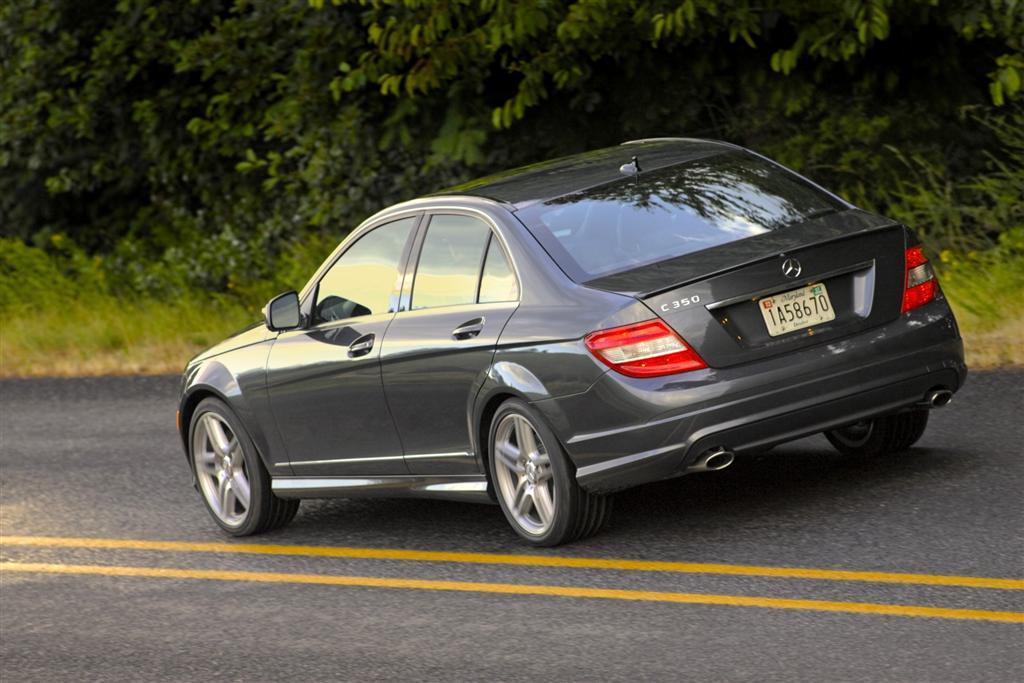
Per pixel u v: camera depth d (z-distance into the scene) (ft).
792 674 46.80
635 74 143.95
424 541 70.69
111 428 110.32
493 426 64.28
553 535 63.41
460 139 150.30
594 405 59.62
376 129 157.89
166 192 187.93
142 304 166.40
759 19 132.05
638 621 54.19
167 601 66.13
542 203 65.72
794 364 59.21
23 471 98.99
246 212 176.86
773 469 72.13
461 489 66.74
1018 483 64.49
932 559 56.34
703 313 58.59
